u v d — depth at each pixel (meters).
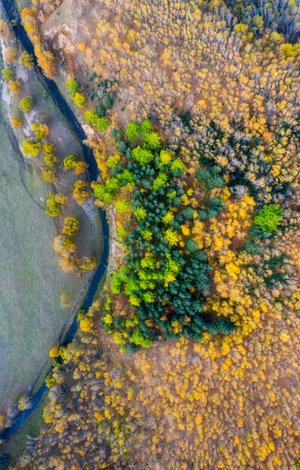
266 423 41.50
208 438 42.16
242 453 40.47
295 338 43.44
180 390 45.16
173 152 47.62
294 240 45.28
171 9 45.94
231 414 42.94
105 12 48.81
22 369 55.75
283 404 42.25
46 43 55.41
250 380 43.81
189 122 47.66
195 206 47.00
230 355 44.41
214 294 46.12
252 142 46.84
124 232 50.41
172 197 46.97
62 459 45.88
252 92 45.50
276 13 49.03
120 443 44.75
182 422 43.84
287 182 45.66
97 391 49.88
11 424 53.34
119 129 53.31
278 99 46.22
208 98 46.91
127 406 47.91
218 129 47.31
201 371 45.19
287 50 46.25
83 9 50.22
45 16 54.53
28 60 55.34
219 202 45.03
